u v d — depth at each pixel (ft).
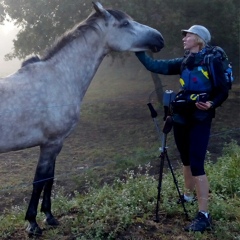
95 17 14.69
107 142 36.40
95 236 12.87
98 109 51.37
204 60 12.75
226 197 15.64
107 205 14.96
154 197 15.57
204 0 40.34
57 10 41.45
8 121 12.85
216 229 12.98
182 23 40.24
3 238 13.61
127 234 13.01
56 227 14.12
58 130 13.74
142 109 49.62
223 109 46.26
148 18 39.78
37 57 14.15
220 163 20.62
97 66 14.99
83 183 24.76
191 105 12.98
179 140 14.11
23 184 24.91
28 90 13.33
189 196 14.99
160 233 13.03
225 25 43.55
